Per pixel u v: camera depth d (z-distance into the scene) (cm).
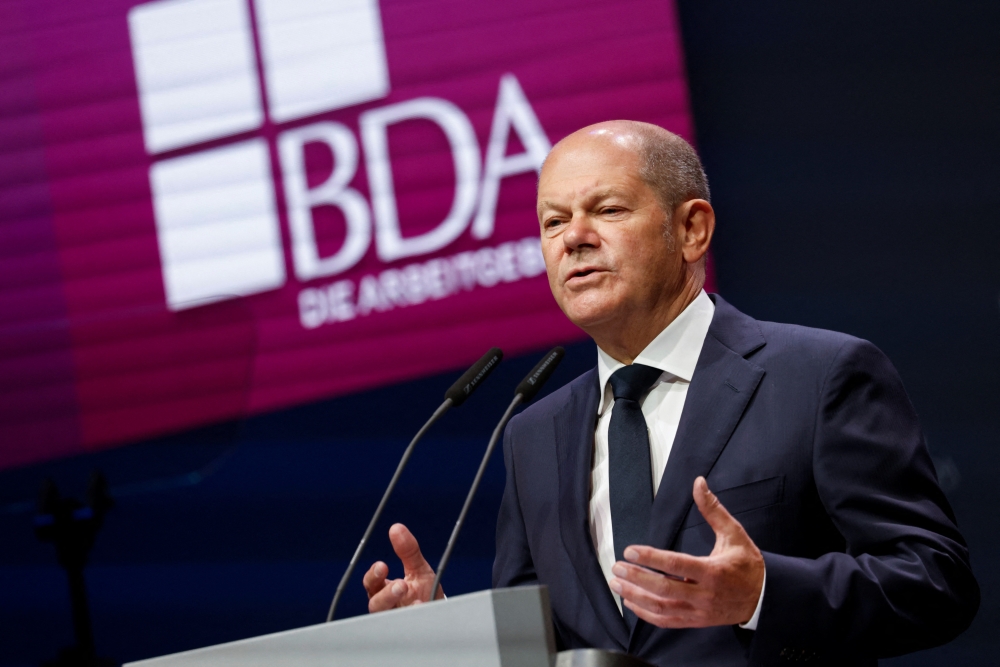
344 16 923
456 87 912
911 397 876
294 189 915
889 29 905
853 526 451
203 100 930
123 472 836
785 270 899
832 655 414
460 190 903
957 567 437
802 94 912
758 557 388
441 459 909
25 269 923
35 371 848
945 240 886
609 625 466
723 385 493
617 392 516
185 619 922
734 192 911
